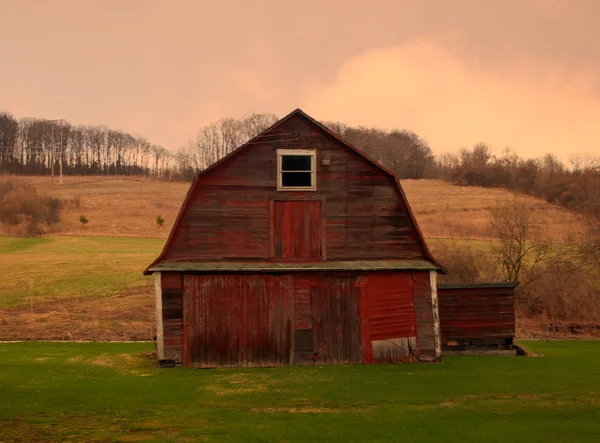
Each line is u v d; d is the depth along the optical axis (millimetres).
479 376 23297
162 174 175000
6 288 50406
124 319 40500
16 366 24828
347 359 26250
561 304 43344
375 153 157375
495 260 46906
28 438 14828
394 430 15359
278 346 26031
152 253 71875
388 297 26719
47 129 193000
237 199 26891
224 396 19953
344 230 27234
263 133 27109
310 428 15664
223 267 25828
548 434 14812
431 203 95125
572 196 73375
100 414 17438
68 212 100375
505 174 117500
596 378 22906
